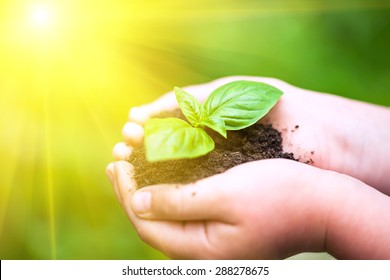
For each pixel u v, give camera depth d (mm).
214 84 479
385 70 653
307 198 381
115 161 433
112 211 582
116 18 698
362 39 677
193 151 379
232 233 380
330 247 398
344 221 384
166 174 401
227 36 690
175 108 464
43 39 646
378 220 382
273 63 670
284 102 453
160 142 374
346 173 443
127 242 566
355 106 461
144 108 464
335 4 691
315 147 438
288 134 442
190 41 697
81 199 583
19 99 608
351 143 443
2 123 594
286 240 388
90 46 683
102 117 632
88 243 563
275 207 377
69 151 595
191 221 389
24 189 577
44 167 586
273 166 385
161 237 390
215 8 696
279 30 687
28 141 593
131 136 433
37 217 571
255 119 418
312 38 678
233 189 374
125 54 694
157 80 689
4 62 622
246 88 428
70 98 634
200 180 380
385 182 446
